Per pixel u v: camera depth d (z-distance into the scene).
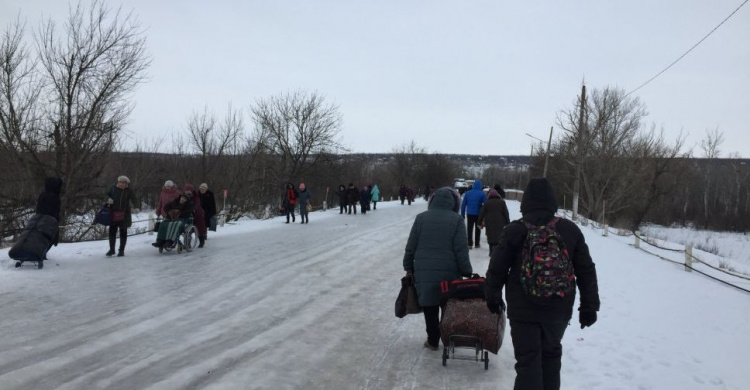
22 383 4.49
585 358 5.75
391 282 9.88
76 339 5.79
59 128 19.78
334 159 43.62
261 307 7.61
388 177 82.50
